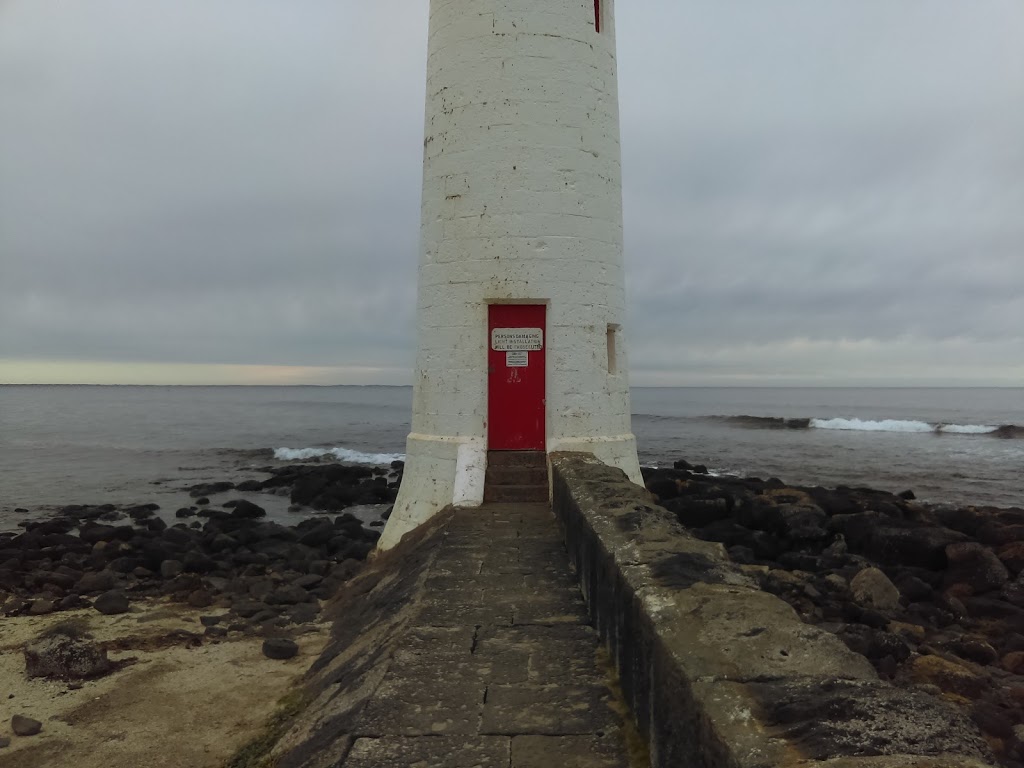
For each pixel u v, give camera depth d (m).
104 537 16.75
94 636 9.12
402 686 4.76
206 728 6.47
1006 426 46.69
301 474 28.22
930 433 47.72
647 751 3.70
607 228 10.72
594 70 10.68
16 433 51.56
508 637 5.50
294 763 4.72
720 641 3.12
